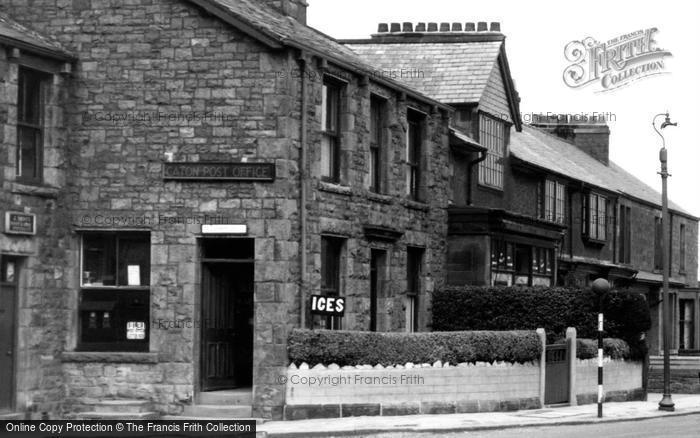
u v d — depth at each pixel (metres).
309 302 23.48
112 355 23.11
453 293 29.77
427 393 24.47
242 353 24.09
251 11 24.86
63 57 23.03
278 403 22.69
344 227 25.02
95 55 23.58
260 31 22.81
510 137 38.75
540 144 44.91
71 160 23.52
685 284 58.00
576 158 48.44
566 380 28.53
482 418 23.75
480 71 34.28
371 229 26.05
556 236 35.00
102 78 23.53
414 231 28.70
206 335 23.44
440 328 29.78
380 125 27.47
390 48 35.69
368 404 23.61
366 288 26.02
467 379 25.14
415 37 35.78
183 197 23.19
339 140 25.42
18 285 22.17
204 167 23.06
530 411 25.98
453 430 21.70
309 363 22.97
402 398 24.08
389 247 27.31
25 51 22.03
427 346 24.61
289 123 23.00
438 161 30.30
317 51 23.58
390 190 27.42
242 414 22.72
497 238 31.14
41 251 22.64
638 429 22.70
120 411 22.70
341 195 24.94
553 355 27.84
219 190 23.08
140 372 23.08
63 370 23.20
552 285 35.31
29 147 22.67
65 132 23.44
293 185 23.11
